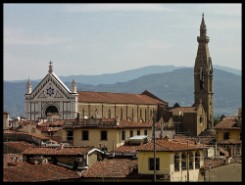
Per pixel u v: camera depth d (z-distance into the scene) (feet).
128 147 556.51
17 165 445.37
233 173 446.19
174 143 478.18
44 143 642.22
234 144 568.00
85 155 479.00
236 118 631.15
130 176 454.81
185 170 463.42
